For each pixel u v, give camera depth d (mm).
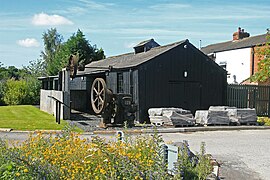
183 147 6777
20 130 14422
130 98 16391
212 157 9438
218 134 15125
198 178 6008
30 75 40969
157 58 19047
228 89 22047
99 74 23719
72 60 18703
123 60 23953
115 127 15984
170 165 5727
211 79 20656
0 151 6176
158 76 19062
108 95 15945
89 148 6121
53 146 6312
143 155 6020
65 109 18922
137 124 17625
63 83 19375
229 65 33531
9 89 34531
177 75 19609
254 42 30969
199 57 20312
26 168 5172
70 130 7906
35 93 35188
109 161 5367
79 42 45594
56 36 75000
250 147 11656
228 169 8430
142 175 5137
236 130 16812
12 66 61000
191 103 19984
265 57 20047
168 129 15570
